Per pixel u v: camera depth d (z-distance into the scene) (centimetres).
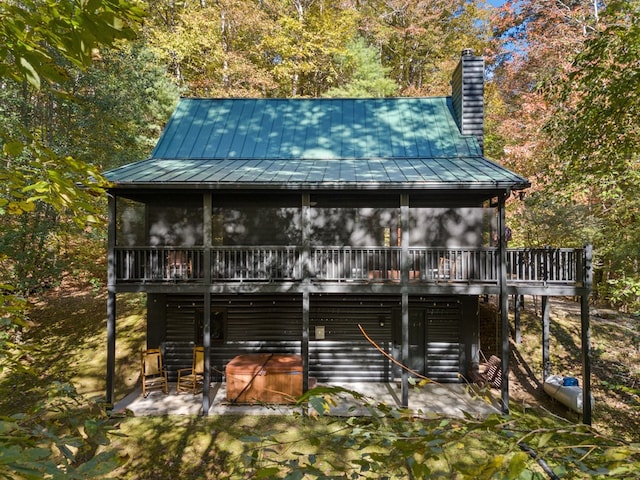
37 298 1644
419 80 2569
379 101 1425
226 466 750
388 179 941
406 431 190
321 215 1156
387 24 2558
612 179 932
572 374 1141
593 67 823
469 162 1134
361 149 1238
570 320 1416
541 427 155
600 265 1387
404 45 2547
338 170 1049
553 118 1028
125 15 227
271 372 995
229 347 1189
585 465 149
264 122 1348
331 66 2345
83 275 1861
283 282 987
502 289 952
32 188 283
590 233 1352
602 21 1221
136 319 1491
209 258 973
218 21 2167
